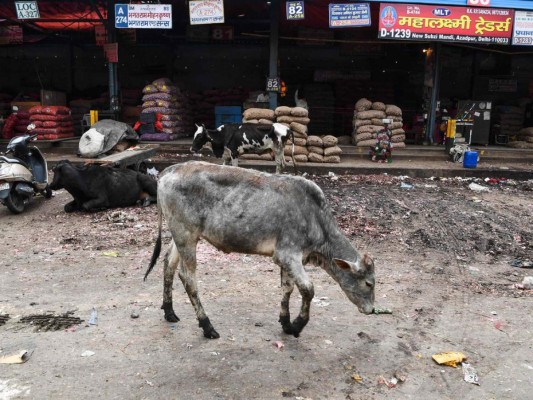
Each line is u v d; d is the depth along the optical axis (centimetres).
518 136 1745
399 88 2055
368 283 429
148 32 1962
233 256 688
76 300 531
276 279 608
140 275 610
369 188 1130
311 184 438
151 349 429
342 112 1936
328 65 2069
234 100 1916
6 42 1622
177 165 455
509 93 2017
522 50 1941
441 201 1012
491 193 1107
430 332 480
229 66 2072
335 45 2005
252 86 2081
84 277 600
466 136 1653
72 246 718
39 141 1421
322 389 379
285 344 445
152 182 956
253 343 445
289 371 402
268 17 1797
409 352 440
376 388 384
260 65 2064
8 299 529
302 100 1659
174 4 1572
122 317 491
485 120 1658
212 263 658
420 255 714
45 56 2089
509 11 1316
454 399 374
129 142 1327
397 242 765
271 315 505
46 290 557
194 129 1852
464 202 1010
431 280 620
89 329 463
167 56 2048
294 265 422
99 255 681
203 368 401
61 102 1747
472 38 1326
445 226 845
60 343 434
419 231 816
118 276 605
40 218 868
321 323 491
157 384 377
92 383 375
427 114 1583
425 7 1305
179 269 452
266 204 420
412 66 2036
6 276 598
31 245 723
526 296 576
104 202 905
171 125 1543
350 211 921
